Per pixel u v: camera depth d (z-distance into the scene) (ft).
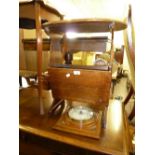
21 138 2.51
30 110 3.10
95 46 3.70
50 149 2.35
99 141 2.12
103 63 2.64
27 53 5.42
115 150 1.94
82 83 2.43
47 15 3.00
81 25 2.42
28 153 2.56
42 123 2.57
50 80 2.70
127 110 3.87
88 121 2.44
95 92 2.42
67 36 3.99
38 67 2.79
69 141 2.13
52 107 3.02
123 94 6.61
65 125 2.39
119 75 9.80
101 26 2.43
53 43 3.72
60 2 9.41
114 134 2.31
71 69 2.43
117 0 10.12
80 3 10.78
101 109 2.76
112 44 2.32
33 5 2.60
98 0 10.23
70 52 3.84
